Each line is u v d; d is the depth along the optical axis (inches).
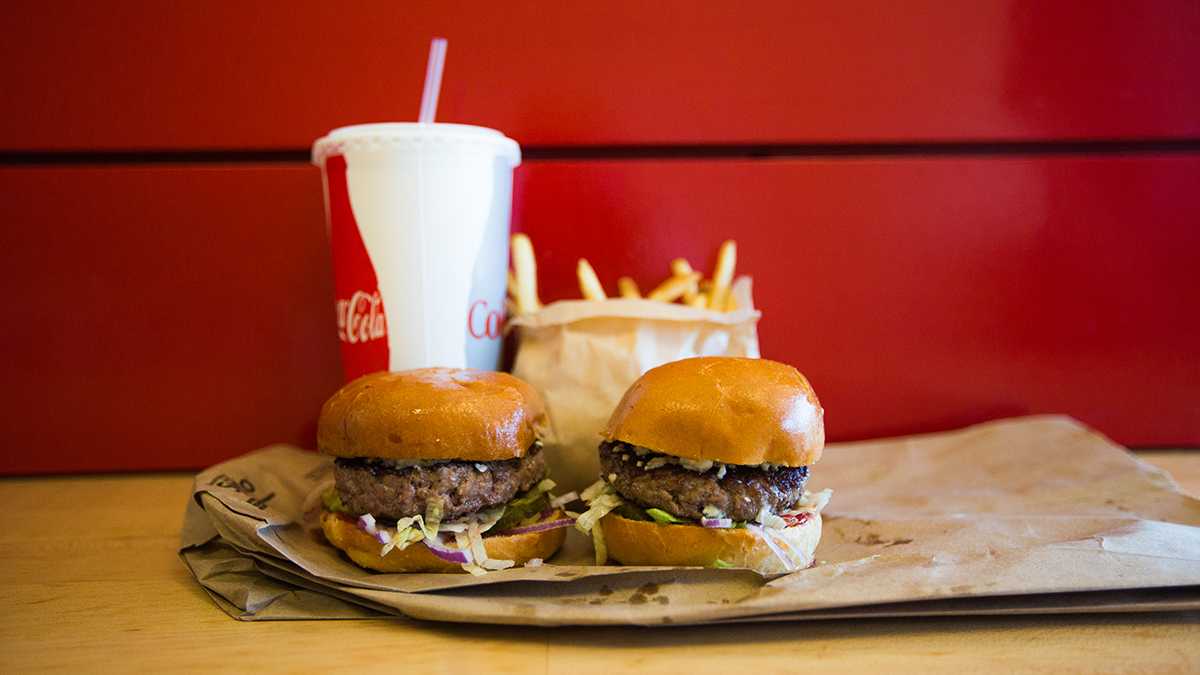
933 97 23.6
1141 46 23.7
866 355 24.4
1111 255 24.3
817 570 15.5
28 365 23.4
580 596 15.3
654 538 16.2
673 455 16.4
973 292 24.3
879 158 24.1
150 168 23.1
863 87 23.6
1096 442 22.4
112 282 23.3
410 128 18.7
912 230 24.1
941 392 24.6
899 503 20.2
